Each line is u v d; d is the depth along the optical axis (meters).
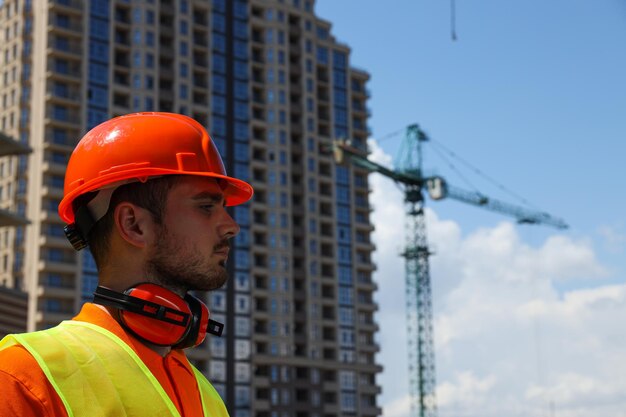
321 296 118.12
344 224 124.25
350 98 131.62
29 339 1.81
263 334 111.19
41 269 95.44
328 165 125.62
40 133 101.44
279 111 121.69
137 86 109.12
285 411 109.62
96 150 2.18
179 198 2.14
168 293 2.05
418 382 120.12
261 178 118.00
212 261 2.16
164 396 1.92
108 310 2.04
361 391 117.94
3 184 103.69
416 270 124.69
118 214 2.12
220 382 105.62
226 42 119.81
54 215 98.19
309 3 130.75
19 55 106.75
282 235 116.56
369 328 122.06
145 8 111.88
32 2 108.12
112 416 1.81
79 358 1.84
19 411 1.68
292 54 126.88
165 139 2.18
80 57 105.38
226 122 116.50
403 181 127.06
